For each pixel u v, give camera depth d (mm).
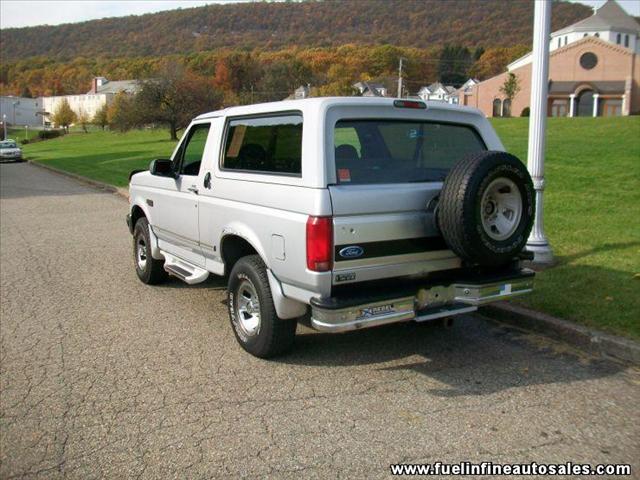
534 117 7145
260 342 4973
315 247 4125
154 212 6938
